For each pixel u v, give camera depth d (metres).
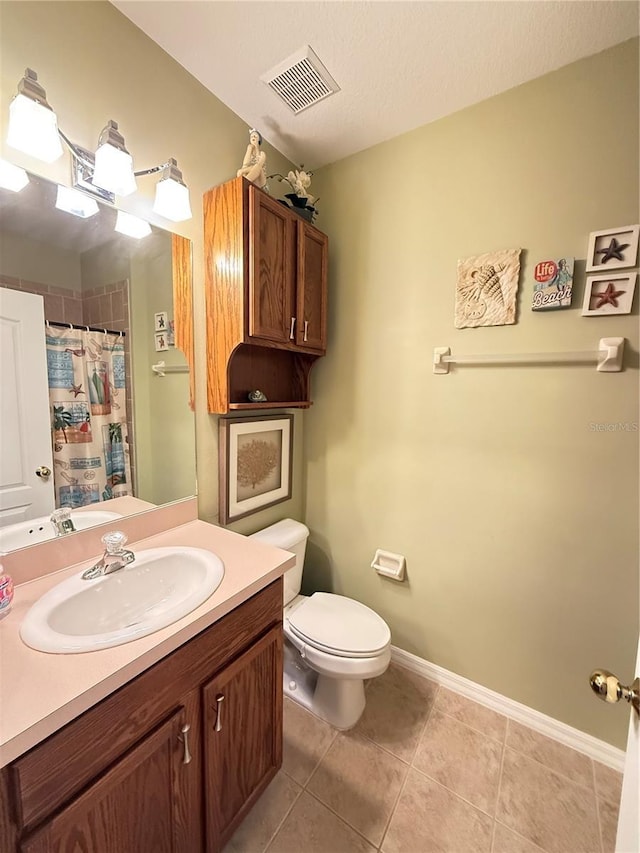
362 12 1.06
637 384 1.21
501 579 1.51
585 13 1.05
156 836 0.78
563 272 1.27
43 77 0.94
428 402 1.62
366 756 1.32
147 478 1.29
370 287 1.73
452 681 1.65
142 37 1.14
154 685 0.75
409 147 1.56
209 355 1.42
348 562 1.95
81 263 1.08
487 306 1.43
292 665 1.68
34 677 0.64
